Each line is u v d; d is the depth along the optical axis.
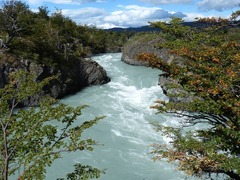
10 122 7.18
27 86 7.50
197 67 9.20
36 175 6.05
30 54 30.70
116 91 32.19
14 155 6.77
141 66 44.50
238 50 10.43
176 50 10.05
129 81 35.88
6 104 7.27
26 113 7.17
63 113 7.11
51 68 30.55
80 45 63.31
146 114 24.27
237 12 12.36
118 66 45.41
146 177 14.92
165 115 23.62
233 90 8.44
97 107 26.42
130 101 28.33
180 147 9.07
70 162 16.20
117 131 20.67
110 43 81.56
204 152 8.74
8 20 34.31
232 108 7.56
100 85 34.94
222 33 13.56
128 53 48.72
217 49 10.03
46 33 49.72
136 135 20.03
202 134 9.17
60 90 30.09
